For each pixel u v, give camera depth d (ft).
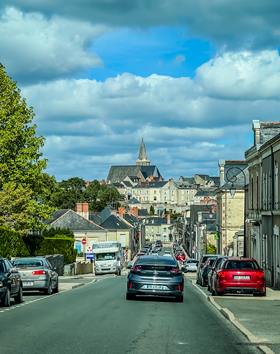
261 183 128.36
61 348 32.17
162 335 37.88
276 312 52.75
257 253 135.03
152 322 44.86
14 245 126.21
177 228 607.78
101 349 31.99
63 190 446.60
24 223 133.90
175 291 63.41
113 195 598.75
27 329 40.06
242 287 71.67
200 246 280.31
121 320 45.88
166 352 31.37
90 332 38.73
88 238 259.19
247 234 156.04
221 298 70.74
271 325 43.09
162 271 63.93
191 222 370.73
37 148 144.46
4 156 140.05
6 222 130.11
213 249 242.58
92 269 216.54
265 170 123.34
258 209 132.57
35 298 70.85
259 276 72.18
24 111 146.51
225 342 35.29
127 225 351.46
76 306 58.08
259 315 50.03
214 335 38.29
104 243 186.91
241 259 74.28
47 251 169.89
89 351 31.30
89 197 519.19
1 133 138.10
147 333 38.65
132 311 53.21
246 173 207.62
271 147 113.60
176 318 47.98
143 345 33.63
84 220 263.49
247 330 39.34
